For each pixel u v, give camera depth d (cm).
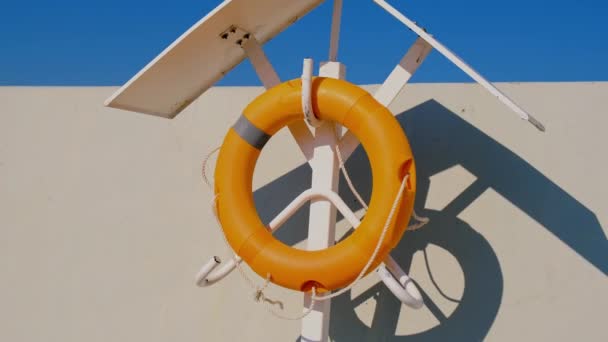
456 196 302
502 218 296
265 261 256
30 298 336
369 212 249
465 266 295
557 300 286
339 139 275
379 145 249
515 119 304
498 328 288
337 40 282
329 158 268
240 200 264
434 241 300
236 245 261
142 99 287
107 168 343
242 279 317
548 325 285
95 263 334
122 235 334
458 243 297
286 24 296
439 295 295
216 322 316
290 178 323
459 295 293
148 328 323
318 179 269
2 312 337
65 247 338
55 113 354
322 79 262
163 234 330
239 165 267
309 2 288
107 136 346
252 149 268
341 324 303
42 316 333
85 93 353
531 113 304
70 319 331
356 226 258
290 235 319
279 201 323
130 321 325
